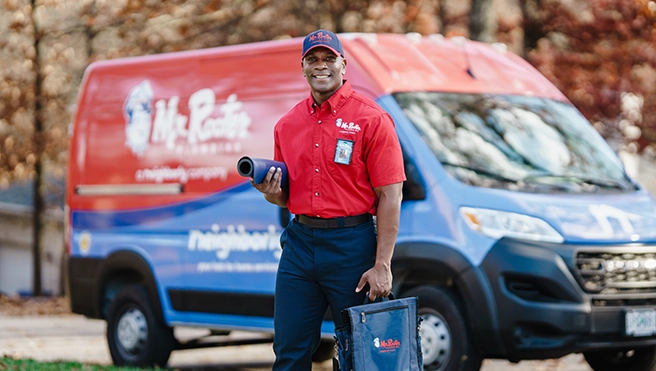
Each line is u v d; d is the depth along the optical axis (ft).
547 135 28.58
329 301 17.89
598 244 25.31
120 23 61.62
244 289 30.35
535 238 25.00
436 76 28.94
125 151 34.12
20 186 86.43
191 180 32.01
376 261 17.34
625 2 51.16
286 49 30.19
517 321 24.81
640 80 51.98
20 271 83.97
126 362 33.63
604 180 27.91
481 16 51.55
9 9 64.03
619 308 25.29
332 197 17.51
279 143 18.08
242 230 30.45
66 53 65.16
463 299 25.57
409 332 17.17
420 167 26.58
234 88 31.24
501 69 30.58
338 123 17.48
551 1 53.62
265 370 34.35
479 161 26.84
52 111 66.59
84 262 35.17
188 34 59.82
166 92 33.12
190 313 31.89
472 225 25.50
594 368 29.25
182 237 32.12
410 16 54.44
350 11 55.31
